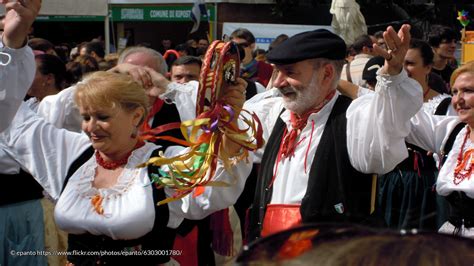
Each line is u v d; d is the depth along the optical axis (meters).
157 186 2.49
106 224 2.47
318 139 2.69
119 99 2.50
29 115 2.87
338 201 2.59
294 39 2.68
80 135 2.79
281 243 0.85
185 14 13.19
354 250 0.84
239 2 13.99
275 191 2.76
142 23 15.74
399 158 2.57
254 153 3.18
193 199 2.52
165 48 13.61
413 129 3.25
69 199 2.56
